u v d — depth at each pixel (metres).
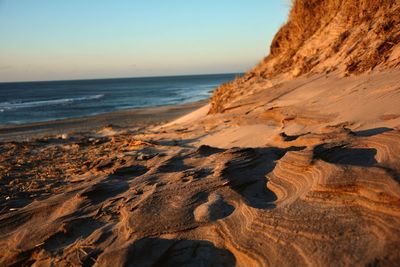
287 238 2.50
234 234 2.74
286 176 3.49
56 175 6.25
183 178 4.05
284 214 2.76
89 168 6.23
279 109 6.83
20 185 5.88
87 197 4.11
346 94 6.16
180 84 122.00
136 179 4.54
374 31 7.71
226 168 3.95
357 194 2.69
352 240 2.32
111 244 2.99
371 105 5.09
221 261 2.61
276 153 4.43
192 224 3.03
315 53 9.88
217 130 7.79
